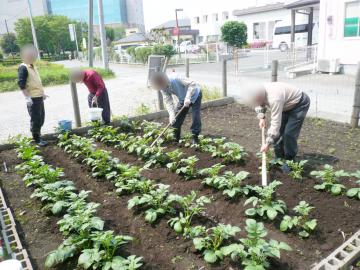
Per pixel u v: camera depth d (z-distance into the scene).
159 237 4.07
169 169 5.83
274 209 4.12
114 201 4.96
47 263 3.51
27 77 7.19
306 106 5.22
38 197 5.24
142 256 3.78
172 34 53.22
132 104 12.48
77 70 8.27
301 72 16.33
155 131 7.68
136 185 4.93
